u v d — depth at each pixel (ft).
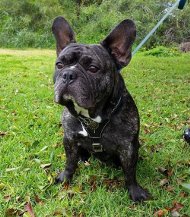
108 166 2.09
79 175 2.00
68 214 1.62
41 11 11.77
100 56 1.60
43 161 2.12
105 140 1.74
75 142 1.83
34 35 10.98
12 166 2.05
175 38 10.99
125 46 1.73
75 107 1.63
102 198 1.73
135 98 3.73
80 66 1.55
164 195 1.80
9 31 11.24
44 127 2.69
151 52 8.85
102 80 1.59
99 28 11.59
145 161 2.17
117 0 12.00
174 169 2.07
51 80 4.74
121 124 1.69
